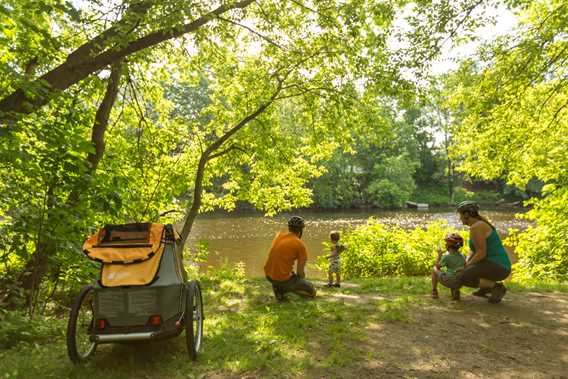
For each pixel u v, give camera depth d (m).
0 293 6.44
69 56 6.63
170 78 12.23
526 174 12.94
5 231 5.91
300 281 6.89
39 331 5.25
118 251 4.16
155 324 3.91
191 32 8.30
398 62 9.09
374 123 11.20
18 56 6.79
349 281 9.47
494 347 4.51
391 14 8.72
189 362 4.10
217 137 13.91
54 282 7.68
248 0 8.62
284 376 3.75
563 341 4.67
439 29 8.73
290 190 14.65
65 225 6.17
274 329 5.09
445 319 5.51
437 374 3.82
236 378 3.73
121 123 11.77
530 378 3.74
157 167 12.25
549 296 6.83
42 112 6.35
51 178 6.23
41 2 5.66
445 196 65.38
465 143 12.77
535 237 12.04
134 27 6.62
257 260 20.83
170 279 4.15
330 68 11.12
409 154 61.31
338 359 4.08
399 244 12.16
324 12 9.34
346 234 12.79
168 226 4.59
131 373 3.85
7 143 5.49
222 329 5.22
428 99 9.60
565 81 10.50
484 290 6.43
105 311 3.94
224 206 14.69
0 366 4.01
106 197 6.61
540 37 9.48
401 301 6.42
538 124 11.48
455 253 6.52
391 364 4.04
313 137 12.61
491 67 10.33
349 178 58.19
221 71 11.99
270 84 11.97
